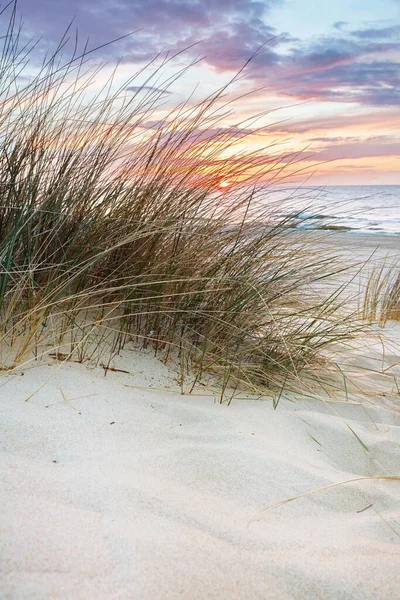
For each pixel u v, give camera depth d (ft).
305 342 9.24
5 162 8.41
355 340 11.55
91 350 8.05
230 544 4.04
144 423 6.29
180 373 8.34
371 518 5.01
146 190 9.07
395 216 86.99
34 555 3.31
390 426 7.90
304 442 6.83
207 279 8.50
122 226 8.48
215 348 9.02
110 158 8.87
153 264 8.89
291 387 8.85
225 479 5.28
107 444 5.52
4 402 5.86
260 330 9.53
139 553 3.60
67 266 8.25
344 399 8.84
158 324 8.84
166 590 3.34
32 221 8.08
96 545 3.58
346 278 18.79
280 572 3.79
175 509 4.35
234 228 9.50
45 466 4.68
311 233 10.03
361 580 3.83
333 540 4.43
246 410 7.49
